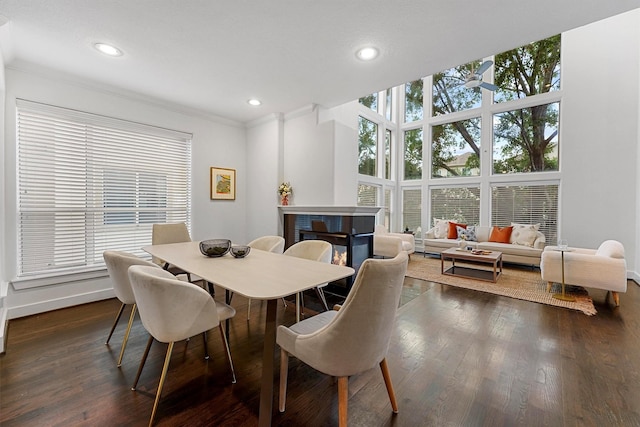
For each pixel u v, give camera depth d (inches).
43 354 79.7
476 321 105.3
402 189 277.0
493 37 86.7
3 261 100.1
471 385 67.4
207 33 85.9
